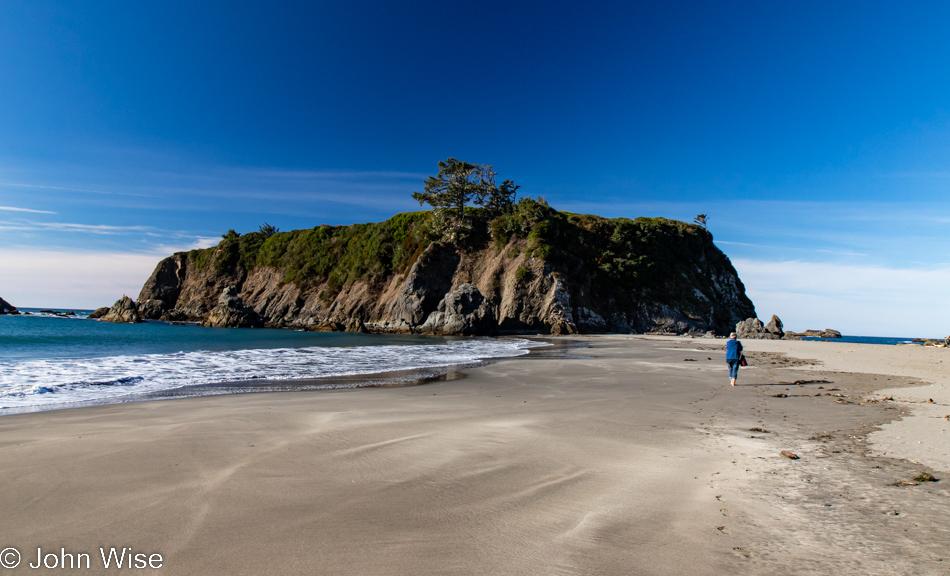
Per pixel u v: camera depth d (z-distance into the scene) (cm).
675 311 6322
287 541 342
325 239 7769
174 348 2595
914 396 1083
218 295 8250
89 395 1053
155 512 388
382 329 5934
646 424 784
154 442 612
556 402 1013
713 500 434
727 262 7900
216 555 320
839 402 1005
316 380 1384
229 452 572
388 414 848
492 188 7288
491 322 5250
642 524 380
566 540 351
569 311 5475
